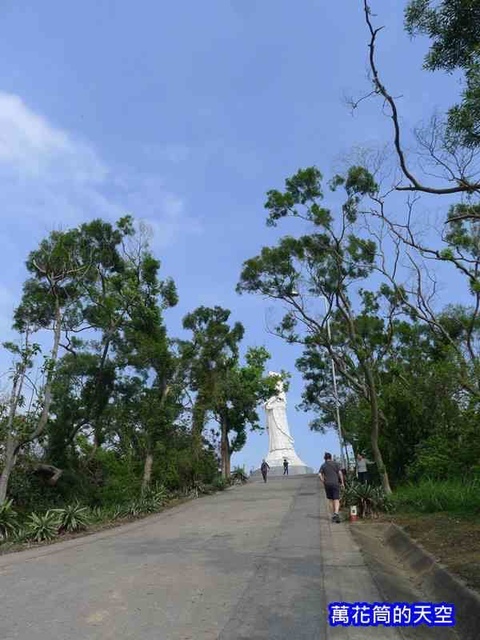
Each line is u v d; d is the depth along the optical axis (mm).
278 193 21797
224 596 7809
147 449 28125
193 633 6285
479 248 22922
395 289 23375
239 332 32906
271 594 7844
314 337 25234
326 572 9102
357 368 27875
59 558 11852
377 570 9211
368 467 25219
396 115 9273
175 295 28453
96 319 25891
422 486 16344
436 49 7711
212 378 32219
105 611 7262
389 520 15102
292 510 19156
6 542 15430
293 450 55594
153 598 7832
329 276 23125
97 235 26047
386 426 23203
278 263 23188
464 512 13219
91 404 26469
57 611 7359
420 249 16766
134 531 16344
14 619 7059
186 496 29594
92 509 23984
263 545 12125
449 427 20266
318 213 21781
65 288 24141
